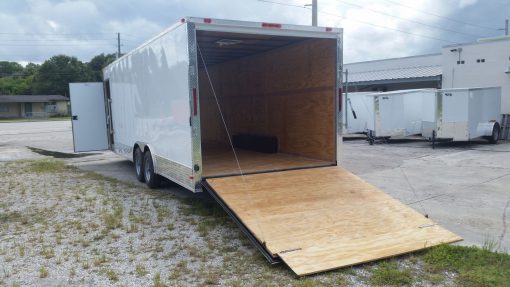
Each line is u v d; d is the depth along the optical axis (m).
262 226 4.65
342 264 4.13
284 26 5.96
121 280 4.09
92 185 8.54
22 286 3.99
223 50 8.50
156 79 6.85
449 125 14.18
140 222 5.88
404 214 5.14
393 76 24.48
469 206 6.64
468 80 19.09
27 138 23.14
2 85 83.50
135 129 8.48
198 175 5.65
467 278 3.95
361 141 16.77
